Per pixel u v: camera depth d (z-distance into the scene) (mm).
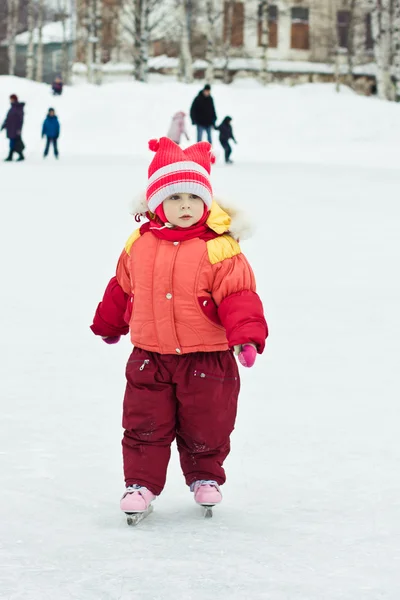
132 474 4184
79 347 7750
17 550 3658
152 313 4223
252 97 49938
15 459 4883
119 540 3795
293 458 5008
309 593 3248
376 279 11195
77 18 75938
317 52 74562
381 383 6715
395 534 3887
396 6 61312
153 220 4391
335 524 4027
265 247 13586
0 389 6379
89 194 21047
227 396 4254
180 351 4199
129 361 4336
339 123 47781
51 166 30953
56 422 5602
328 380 6785
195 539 3818
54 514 4125
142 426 4223
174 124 36250
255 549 3697
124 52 75375
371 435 5434
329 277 11297
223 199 4336
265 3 66250
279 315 9164
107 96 49188
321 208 18766
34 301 9648
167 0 71562
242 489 4539
